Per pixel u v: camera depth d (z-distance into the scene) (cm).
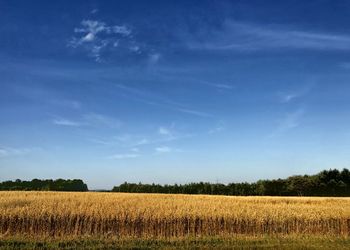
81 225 2836
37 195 4722
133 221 2888
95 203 3494
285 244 2505
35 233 2719
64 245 2338
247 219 3078
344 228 3253
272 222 3130
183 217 2966
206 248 2295
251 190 9244
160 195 5362
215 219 3031
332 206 3934
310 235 3086
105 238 2614
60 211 2891
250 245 2442
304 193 9012
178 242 2534
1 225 2741
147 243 2495
